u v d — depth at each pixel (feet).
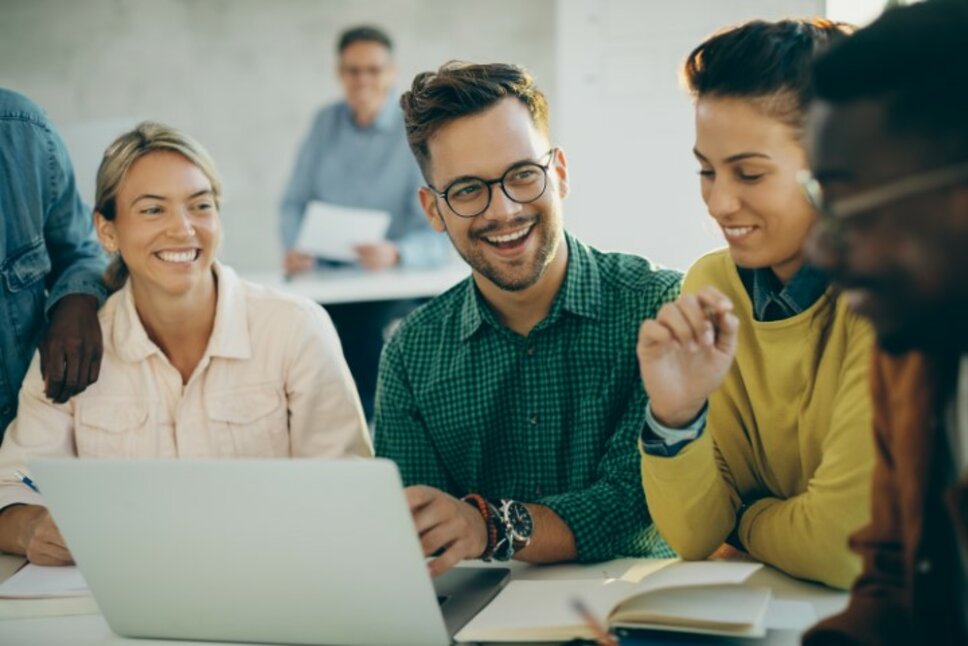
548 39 19.06
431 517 4.44
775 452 4.63
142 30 19.76
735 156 4.07
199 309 5.80
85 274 6.13
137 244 5.56
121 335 5.84
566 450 5.35
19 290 6.24
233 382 5.85
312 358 5.87
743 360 4.62
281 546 3.98
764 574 4.50
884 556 3.47
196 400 5.83
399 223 15.60
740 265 4.30
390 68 15.39
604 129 11.68
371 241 14.07
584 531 4.83
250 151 19.95
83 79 19.92
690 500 4.43
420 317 5.67
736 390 4.68
